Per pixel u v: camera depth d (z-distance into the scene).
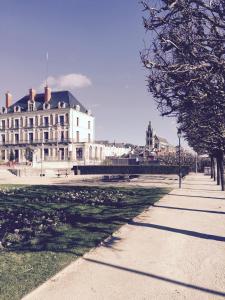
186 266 7.27
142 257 7.85
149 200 18.05
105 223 11.59
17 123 82.88
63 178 44.72
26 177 48.47
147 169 60.84
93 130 86.25
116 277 6.54
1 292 5.60
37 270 6.68
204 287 6.12
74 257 7.59
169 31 8.65
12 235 9.88
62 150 77.00
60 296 5.61
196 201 18.03
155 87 9.27
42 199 18.58
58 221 12.09
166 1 8.12
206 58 8.13
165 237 9.78
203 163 69.06
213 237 9.82
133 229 10.82
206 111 9.77
